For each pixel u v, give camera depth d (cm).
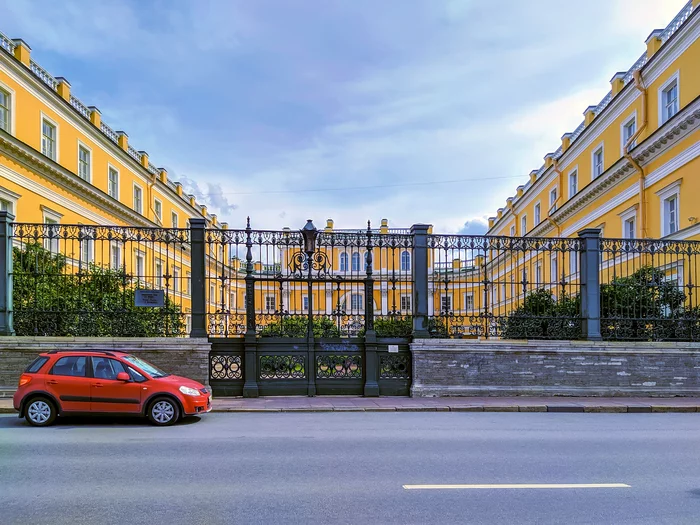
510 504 508
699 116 1877
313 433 861
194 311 1240
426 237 1310
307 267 1290
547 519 470
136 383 935
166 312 1261
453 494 536
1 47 2053
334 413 1084
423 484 570
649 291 1412
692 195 1958
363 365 1281
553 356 1285
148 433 858
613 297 1407
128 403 929
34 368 938
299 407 1112
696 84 1958
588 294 1321
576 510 493
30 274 1220
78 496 526
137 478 588
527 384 1277
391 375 1284
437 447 756
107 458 681
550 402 1184
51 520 459
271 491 543
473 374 1271
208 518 466
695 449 755
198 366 1209
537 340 1291
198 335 1233
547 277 2970
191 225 1259
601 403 1177
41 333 1228
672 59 2116
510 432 880
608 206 2680
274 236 1288
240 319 1282
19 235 1225
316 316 1302
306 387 1265
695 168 1941
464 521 464
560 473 619
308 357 1272
